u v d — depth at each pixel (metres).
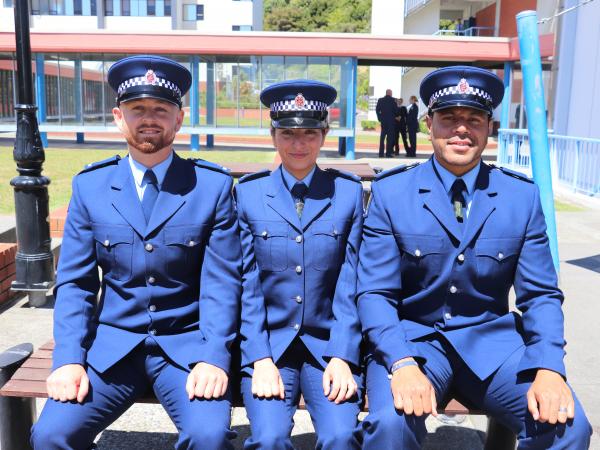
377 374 2.26
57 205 7.73
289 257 2.44
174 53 15.60
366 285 2.40
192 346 2.34
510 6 22.88
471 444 2.90
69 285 2.37
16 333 4.03
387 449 2.04
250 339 2.35
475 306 2.39
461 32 28.09
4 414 2.32
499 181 2.44
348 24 63.16
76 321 2.31
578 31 11.44
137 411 3.15
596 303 4.78
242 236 2.50
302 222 2.47
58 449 2.08
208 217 2.40
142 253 2.34
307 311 2.44
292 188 2.53
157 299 2.36
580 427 1.99
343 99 15.55
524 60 2.91
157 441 2.88
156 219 2.34
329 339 2.41
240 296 2.45
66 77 16.02
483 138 2.34
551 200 2.95
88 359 2.26
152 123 2.30
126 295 2.39
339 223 2.48
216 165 2.53
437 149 2.36
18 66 4.18
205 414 2.10
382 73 33.56
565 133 11.82
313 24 63.75
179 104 2.37
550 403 2.00
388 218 2.44
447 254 2.35
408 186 2.46
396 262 2.41
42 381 2.30
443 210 2.37
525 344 2.32
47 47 15.49
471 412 2.32
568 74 11.79
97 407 2.18
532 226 2.38
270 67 15.66
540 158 2.93
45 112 16.23
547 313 2.25
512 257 2.36
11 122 17.17
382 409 2.09
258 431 2.12
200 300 2.39
